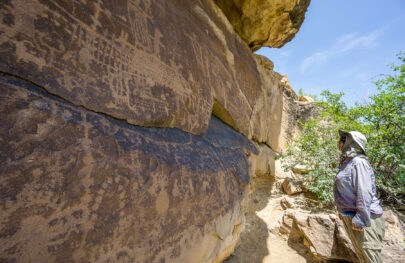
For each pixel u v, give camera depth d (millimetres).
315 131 4551
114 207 866
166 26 1451
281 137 6176
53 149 704
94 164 815
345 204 1725
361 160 1692
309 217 2695
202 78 1809
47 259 648
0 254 558
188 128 1583
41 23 733
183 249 1233
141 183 1000
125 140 992
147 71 1208
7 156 598
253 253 2535
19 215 603
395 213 2838
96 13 944
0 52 629
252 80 3414
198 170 1441
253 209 3680
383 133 3260
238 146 2438
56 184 694
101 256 800
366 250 1610
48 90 743
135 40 1148
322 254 2355
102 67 947
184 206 1261
